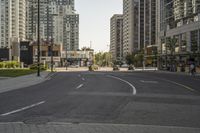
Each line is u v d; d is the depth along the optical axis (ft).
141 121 33.27
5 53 420.36
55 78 123.65
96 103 47.21
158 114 37.76
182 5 266.36
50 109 41.22
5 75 138.62
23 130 28.22
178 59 264.52
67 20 609.01
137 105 45.39
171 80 111.75
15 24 452.76
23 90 69.62
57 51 478.18
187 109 42.14
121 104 46.34
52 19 510.99
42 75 143.64
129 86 81.00
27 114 37.29
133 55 486.38
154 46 443.32
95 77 131.13
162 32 307.78
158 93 63.57
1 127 29.50
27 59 410.72
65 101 49.37
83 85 83.92
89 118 34.78
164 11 311.06
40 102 48.11
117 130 28.48
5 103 47.01
